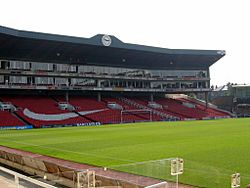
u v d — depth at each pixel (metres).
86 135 41.09
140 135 38.88
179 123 65.31
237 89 114.38
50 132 48.16
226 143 28.64
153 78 91.00
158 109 87.56
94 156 23.48
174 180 14.58
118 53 81.00
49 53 73.88
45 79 77.12
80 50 75.50
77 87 77.62
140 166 17.38
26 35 64.75
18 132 49.59
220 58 92.50
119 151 25.55
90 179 12.07
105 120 72.38
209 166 17.80
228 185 13.80
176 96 104.06
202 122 67.81
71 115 71.06
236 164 18.39
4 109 67.19
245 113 103.06
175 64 93.50
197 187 13.55
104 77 83.00
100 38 74.62
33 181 10.68
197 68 95.56
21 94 77.56
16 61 72.31
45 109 71.06
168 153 23.47
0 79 71.31
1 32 60.19
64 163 20.88
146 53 83.94
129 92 92.25
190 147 26.44
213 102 111.50
